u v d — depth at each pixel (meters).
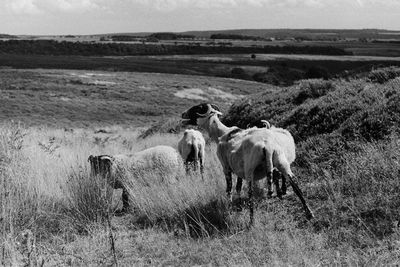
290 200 7.83
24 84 77.94
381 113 10.27
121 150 15.56
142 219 8.13
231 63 152.50
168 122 25.89
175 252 6.52
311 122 12.03
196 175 9.36
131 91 78.75
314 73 102.12
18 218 7.35
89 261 6.30
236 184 8.66
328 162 9.23
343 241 6.07
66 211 8.23
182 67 134.25
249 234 6.62
